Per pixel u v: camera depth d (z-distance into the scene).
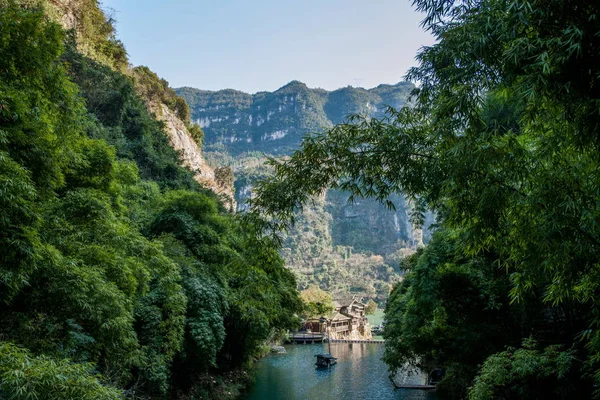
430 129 4.64
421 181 4.84
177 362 14.11
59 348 7.43
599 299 5.55
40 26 7.16
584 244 4.52
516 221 5.18
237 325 19.08
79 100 8.65
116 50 42.88
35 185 7.04
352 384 22.95
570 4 3.28
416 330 15.13
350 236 130.75
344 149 5.05
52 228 7.87
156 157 32.94
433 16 4.11
